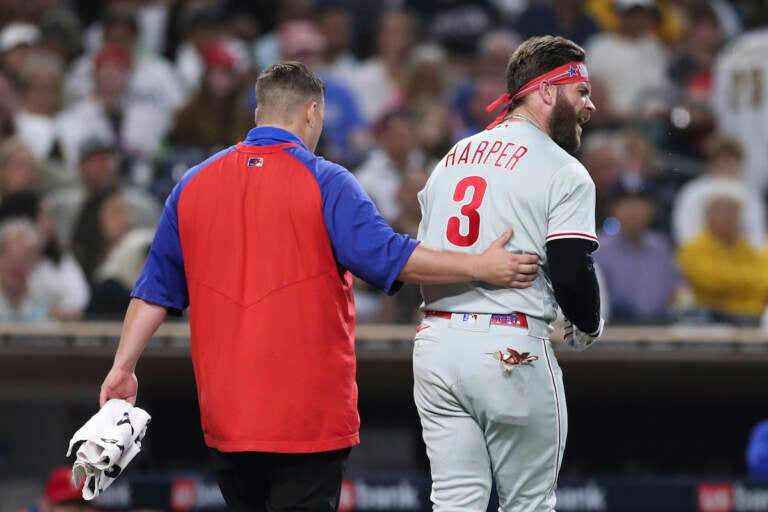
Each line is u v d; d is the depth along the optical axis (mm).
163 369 23031
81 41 40750
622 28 37250
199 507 22000
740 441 24969
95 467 13578
